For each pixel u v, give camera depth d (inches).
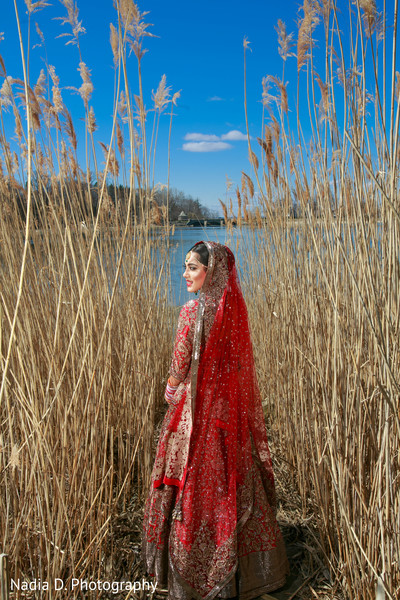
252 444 78.4
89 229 110.0
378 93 61.9
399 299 62.6
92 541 77.3
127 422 112.4
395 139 59.4
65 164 107.8
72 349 85.6
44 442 69.2
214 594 70.0
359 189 68.5
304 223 97.1
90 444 84.1
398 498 60.9
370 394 70.9
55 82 97.7
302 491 103.7
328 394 82.8
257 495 76.2
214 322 70.4
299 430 103.8
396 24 55.2
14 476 70.5
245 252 186.9
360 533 70.6
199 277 72.7
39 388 78.1
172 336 185.3
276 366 129.6
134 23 84.0
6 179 106.0
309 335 96.2
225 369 71.9
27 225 55.7
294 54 92.9
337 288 77.9
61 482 71.9
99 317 100.8
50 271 98.8
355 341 73.8
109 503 87.1
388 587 60.6
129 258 118.0
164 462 76.0
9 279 91.5
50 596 67.8
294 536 93.7
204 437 71.8
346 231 76.0
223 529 71.0
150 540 77.0
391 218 60.9
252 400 76.9
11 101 91.8
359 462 69.8
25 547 74.4
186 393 74.5
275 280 132.2
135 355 112.5
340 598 77.0
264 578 74.7
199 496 71.4
